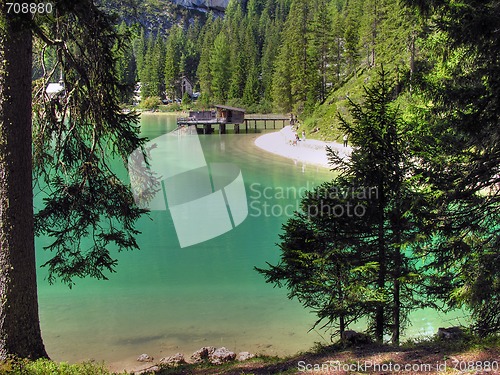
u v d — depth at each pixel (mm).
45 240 18828
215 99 95188
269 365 6844
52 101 6848
